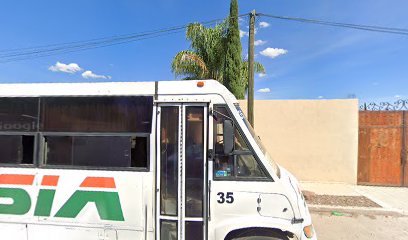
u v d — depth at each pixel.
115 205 4.34
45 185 4.49
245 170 4.18
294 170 11.36
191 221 4.19
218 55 14.60
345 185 10.99
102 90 4.49
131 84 4.44
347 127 11.05
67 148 4.52
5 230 4.56
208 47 14.61
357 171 11.16
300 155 11.32
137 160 4.36
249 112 10.28
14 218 4.54
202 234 4.18
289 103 11.38
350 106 11.03
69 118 4.54
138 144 4.38
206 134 4.21
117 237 4.34
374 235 6.71
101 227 4.37
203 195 4.19
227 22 14.32
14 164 4.59
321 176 11.21
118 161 4.40
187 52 14.45
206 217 4.16
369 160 11.17
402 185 10.98
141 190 4.30
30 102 4.62
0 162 4.63
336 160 11.13
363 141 11.21
